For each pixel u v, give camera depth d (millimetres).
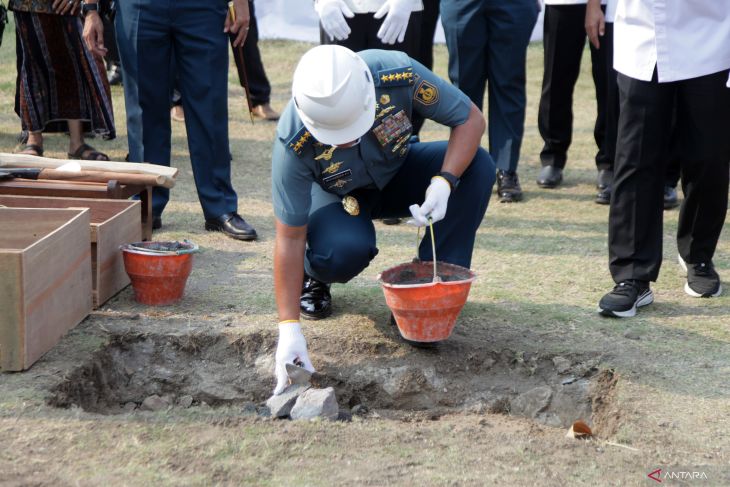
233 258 5555
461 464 3352
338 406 4031
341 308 4773
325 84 3445
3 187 5348
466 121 3943
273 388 4266
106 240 4715
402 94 3828
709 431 3592
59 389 3826
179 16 5586
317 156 3768
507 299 4949
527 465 3359
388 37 5648
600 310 4723
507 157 6945
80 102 7285
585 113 10031
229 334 4422
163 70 5758
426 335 4035
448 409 4156
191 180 7379
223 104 5852
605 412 3969
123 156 7910
